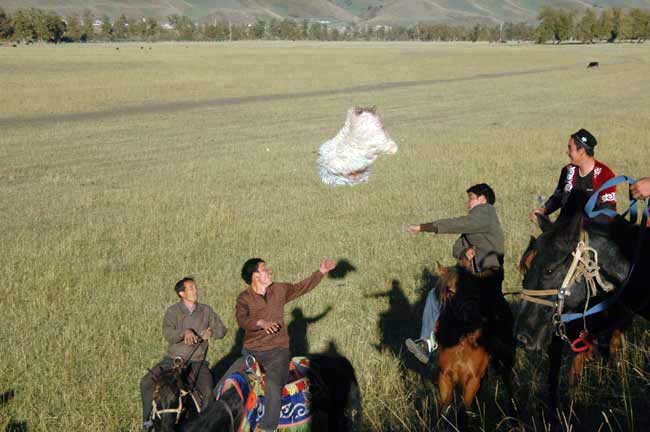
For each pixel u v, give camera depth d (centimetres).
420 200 1803
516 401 746
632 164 2238
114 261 1332
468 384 670
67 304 1092
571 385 709
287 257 1326
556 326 623
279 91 5572
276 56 10200
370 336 958
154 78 6297
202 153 2738
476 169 2239
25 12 19075
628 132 2945
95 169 2398
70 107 4334
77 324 1014
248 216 1677
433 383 809
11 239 1493
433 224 716
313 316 1038
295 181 2127
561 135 2969
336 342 936
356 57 10244
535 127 3322
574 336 641
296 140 3075
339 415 654
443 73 7619
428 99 5047
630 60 9762
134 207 1802
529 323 601
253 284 639
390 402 762
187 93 5284
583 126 3284
